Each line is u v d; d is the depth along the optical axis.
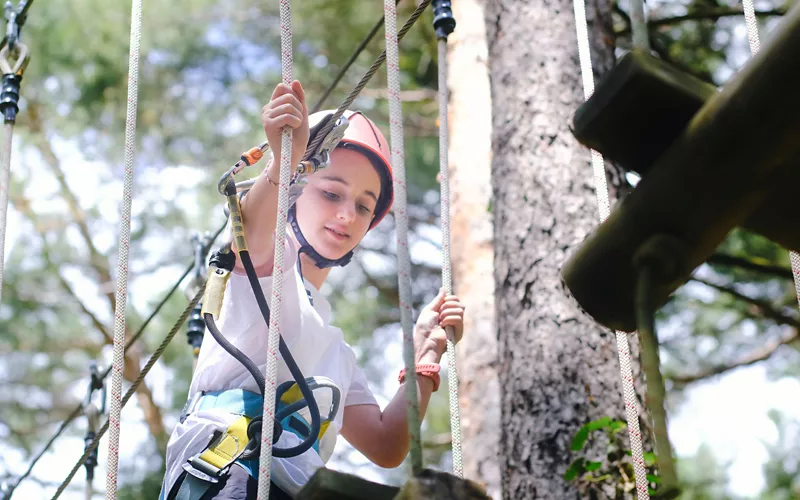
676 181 1.40
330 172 3.03
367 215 3.08
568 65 4.46
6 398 9.09
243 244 2.56
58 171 9.02
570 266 1.55
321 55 8.46
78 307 9.21
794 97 1.30
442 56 2.87
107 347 9.11
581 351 3.85
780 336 7.55
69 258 9.12
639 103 1.43
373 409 3.07
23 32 8.37
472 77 6.65
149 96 8.70
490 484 5.60
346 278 8.87
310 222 3.00
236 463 2.51
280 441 2.57
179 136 8.80
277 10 8.59
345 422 3.05
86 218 9.21
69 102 8.72
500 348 4.10
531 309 4.00
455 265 6.24
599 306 1.56
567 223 4.11
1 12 8.20
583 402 3.76
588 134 1.48
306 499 1.57
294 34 8.41
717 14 5.61
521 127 4.35
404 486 1.48
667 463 1.27
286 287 2.66
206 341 2.77
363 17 8.21
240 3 8.66
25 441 9.05
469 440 5.79
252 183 2.67
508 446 3.87
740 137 1.35
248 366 2.55
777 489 7.18
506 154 4.36
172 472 2.58
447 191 2.83
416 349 3.07
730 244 6.70
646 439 3.74
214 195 8.77
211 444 2.54
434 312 3.10
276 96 2.44
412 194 8.75
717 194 1.40
